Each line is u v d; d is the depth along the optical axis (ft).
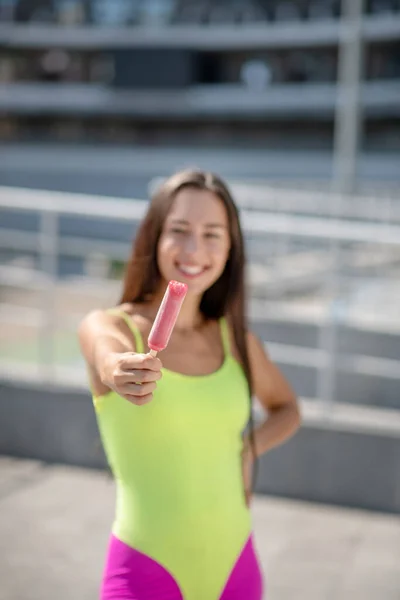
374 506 16.01
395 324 21.12
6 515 15.38
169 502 7.55
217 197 8.17
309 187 43.93
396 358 20.42
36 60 151.94
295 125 138.51
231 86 143.43
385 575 13.61
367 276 28.58
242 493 8.14
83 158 131.95
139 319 8.06
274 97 137.69
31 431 17.99
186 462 7.57
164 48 142.51
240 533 7.93
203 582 7.65
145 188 129.90
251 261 29.43
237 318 8.55
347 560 14.10
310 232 17.56
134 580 7.53
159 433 7.50
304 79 139.33
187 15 143.74
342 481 16.14
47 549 14.19
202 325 8.52
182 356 8.02
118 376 6.66
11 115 149.38
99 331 7.78
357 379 20.51
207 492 7.67
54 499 16.12
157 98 142.72
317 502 16.29
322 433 16.17
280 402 9.16
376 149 125.70
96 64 150.20
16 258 53.83
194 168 8.46
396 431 15.76
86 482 16.99
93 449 17.53
